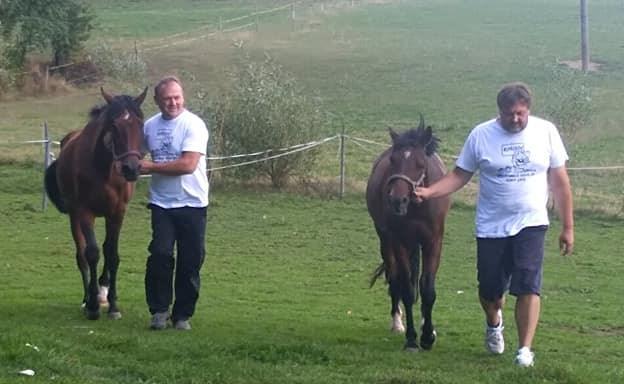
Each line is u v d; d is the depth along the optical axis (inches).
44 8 1565.0
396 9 2456.9
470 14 2353.6
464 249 698.8
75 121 1306.6
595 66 1676.9
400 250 389.1
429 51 1870.1
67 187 432.5
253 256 668.7
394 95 1502.2
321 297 536.7
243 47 1895.9
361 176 946.1
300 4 2551.7
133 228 757.9
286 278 596.4
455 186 349.1
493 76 1626.5
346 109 1392.7
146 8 2527.1
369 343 398.0
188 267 395.9
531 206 335.3
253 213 807.1
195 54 1811.0
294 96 914.1
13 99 1469.0
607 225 778.2
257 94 901.2
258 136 889.5
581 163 1003.3
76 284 541.6
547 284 588.7
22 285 533.6
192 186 388.8
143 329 399.5
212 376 301.7
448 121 1301.7
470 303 531.5
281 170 890.1
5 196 856.9
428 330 387.9
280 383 298.8
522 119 334.0
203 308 481.7
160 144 388.5
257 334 401.4
